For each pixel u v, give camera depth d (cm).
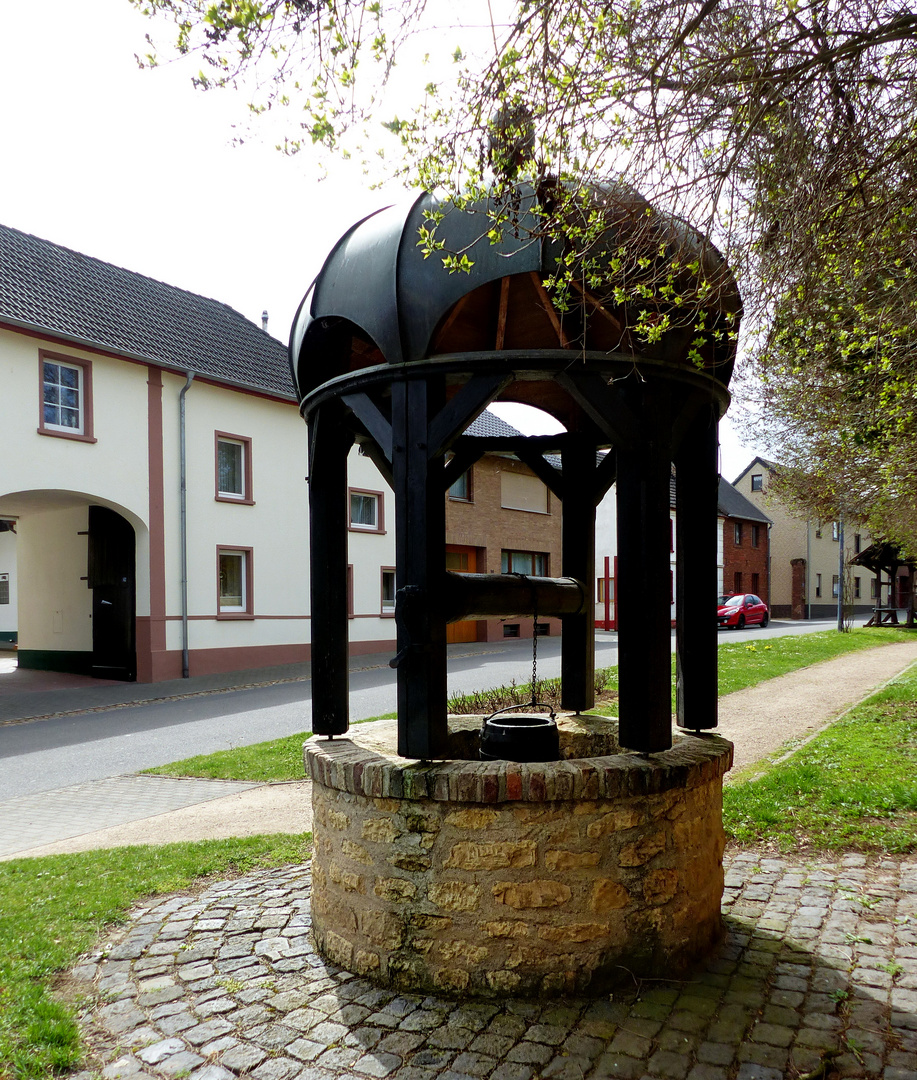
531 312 468
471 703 929
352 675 1537
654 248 342
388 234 336
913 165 380
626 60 350
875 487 932
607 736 424
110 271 1730
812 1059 268
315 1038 288
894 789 596
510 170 314
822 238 402
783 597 4466
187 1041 289
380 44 333
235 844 532
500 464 2366
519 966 311
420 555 327
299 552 1873
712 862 357
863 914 396
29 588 1852
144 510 1521
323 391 367
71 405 1425
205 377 1606
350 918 338
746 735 891
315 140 343
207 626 1642
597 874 314
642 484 328
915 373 551
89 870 485
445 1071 265
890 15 350
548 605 434
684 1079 258
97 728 1061
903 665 1583
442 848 316
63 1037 290
